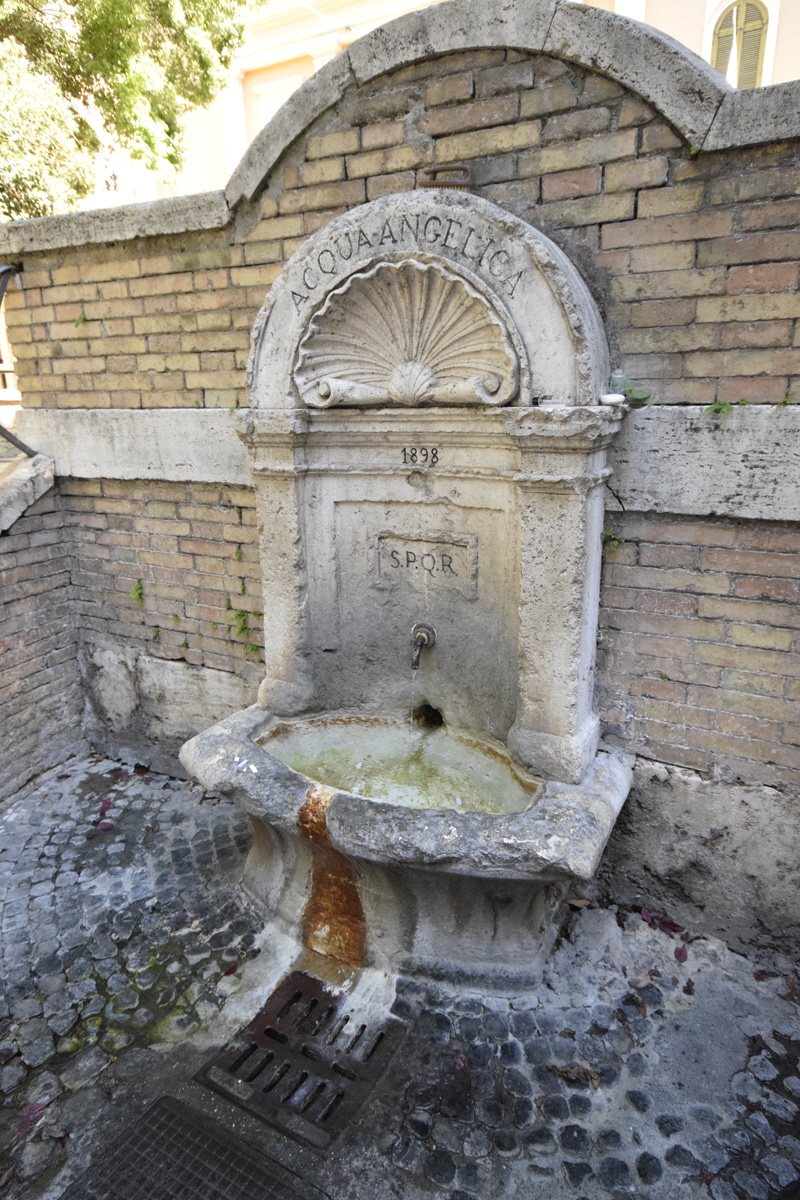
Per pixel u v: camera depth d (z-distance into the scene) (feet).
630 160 7.83
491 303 8.10
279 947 9.70
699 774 9.21
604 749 9.66
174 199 10.50
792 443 7.70
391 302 9.10
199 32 30.83
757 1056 8.20
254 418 9.98
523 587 8.82
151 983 9.27
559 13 7.57
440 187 8.78
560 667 8.79
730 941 9.60
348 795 8.61
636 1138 7.40
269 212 10.05
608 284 8.28
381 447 10.11
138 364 12.01
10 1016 8.86
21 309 12.92
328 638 11.12
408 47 8.39
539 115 8.11
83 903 10.71
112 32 27.14
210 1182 7.03
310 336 9.44
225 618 12.66
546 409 7.93
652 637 9.05
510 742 9.36
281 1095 7.80
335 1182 7.02
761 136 7.10
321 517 10.62
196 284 10.99
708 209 7.61
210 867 11.37
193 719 13.62
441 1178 7.06
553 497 8.32
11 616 13.20
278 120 9.41
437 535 10.19
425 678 10.99
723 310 7.80
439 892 8.69
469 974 8.97
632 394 8.38
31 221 11.89
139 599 13.53
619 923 9.91
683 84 7.29
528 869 7.66
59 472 13.52
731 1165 7.16
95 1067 8.18
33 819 12.82
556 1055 8.24
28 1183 7.05
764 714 8.64
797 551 8.04
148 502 12.84
